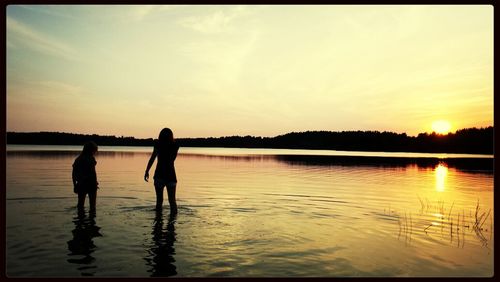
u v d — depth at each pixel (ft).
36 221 25.50
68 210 29.48
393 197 39.47
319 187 47.21
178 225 24.98
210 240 21.52
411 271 17.26
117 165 82.02
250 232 23.54
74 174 30.09
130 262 17.67
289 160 124.16
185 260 18.10
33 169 64.49
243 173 67.92
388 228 25.32
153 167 76.74
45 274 16.07
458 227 25.84
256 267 17.39
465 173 74.38
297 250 20.03
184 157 137.49
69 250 19.31
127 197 36.37
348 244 21.35
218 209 31.14
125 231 23.16
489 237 23.24
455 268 17.70
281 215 29.19
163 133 30.22
